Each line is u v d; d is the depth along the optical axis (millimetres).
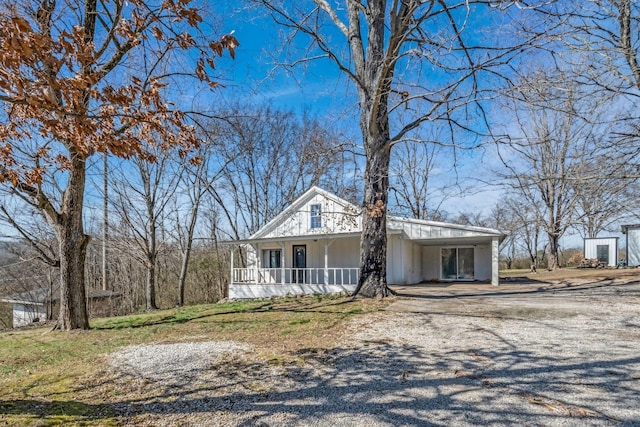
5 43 2445
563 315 7668
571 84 7824
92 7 7195
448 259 19969
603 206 13086
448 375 4391
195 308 13195
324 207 18484
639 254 21062
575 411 3369
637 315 7504
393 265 17375
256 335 6996
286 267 19125
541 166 17453
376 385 4168
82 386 4449
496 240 15797
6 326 21000
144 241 18828
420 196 31781
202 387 4301
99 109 4195
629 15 7531
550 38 7711
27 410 3732
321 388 4141
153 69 6473
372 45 10812
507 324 6980
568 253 32031
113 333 8117
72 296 8781
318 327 7398
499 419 3270
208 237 25484
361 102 11125
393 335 6441
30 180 5535
